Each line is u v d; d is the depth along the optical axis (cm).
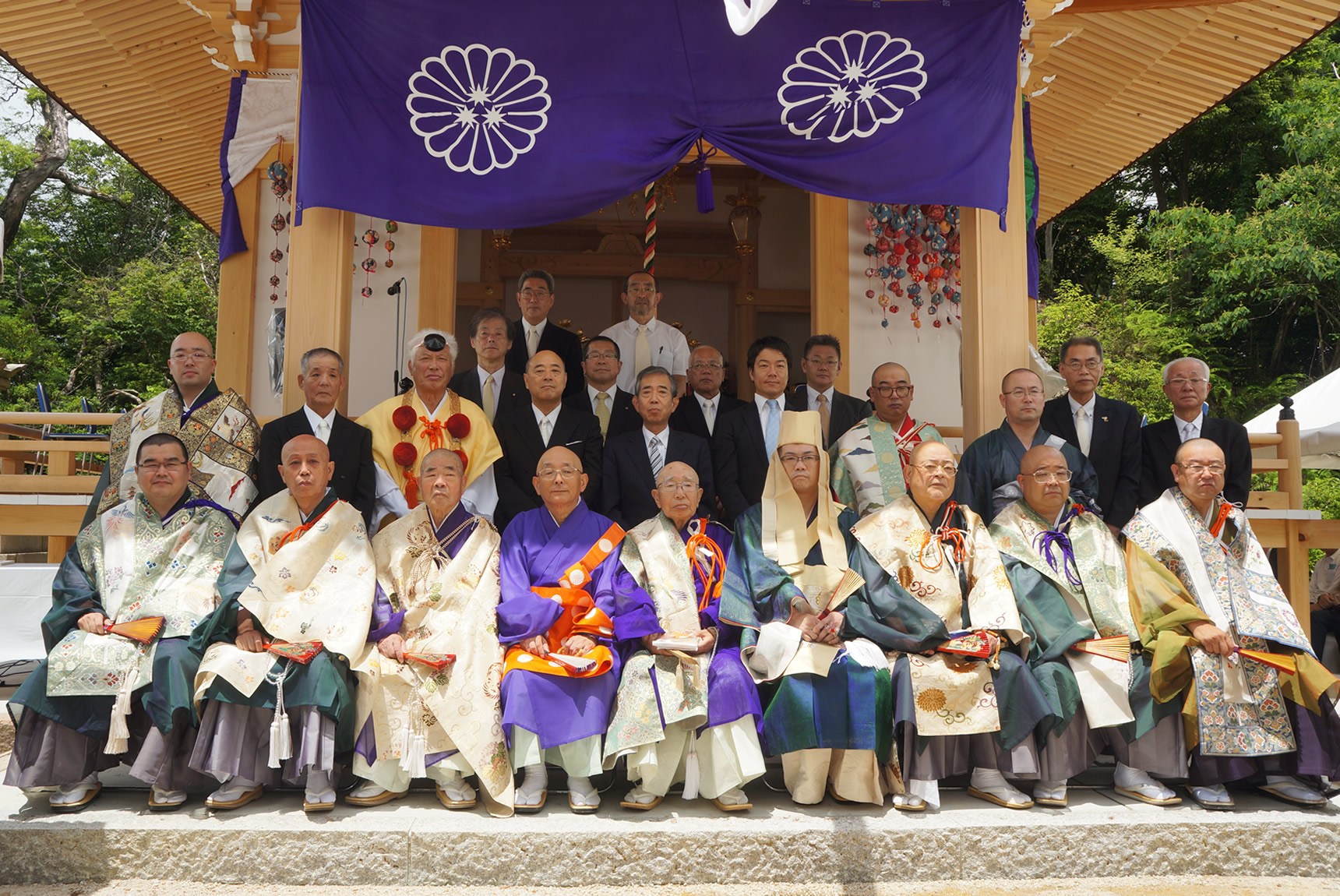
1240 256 1877
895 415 493
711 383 544
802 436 431
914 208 701
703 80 458
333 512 408
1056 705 376
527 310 593
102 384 2292
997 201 476
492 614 395
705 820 358
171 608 385
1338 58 2059
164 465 404
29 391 2073
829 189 462
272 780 371
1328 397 845
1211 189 2273
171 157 926
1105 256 2161
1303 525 658
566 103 453
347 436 454
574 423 486
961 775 425
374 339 671
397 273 677
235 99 710
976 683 376
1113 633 400
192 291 2352
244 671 359
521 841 340
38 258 2442
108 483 462
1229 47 695
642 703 373
